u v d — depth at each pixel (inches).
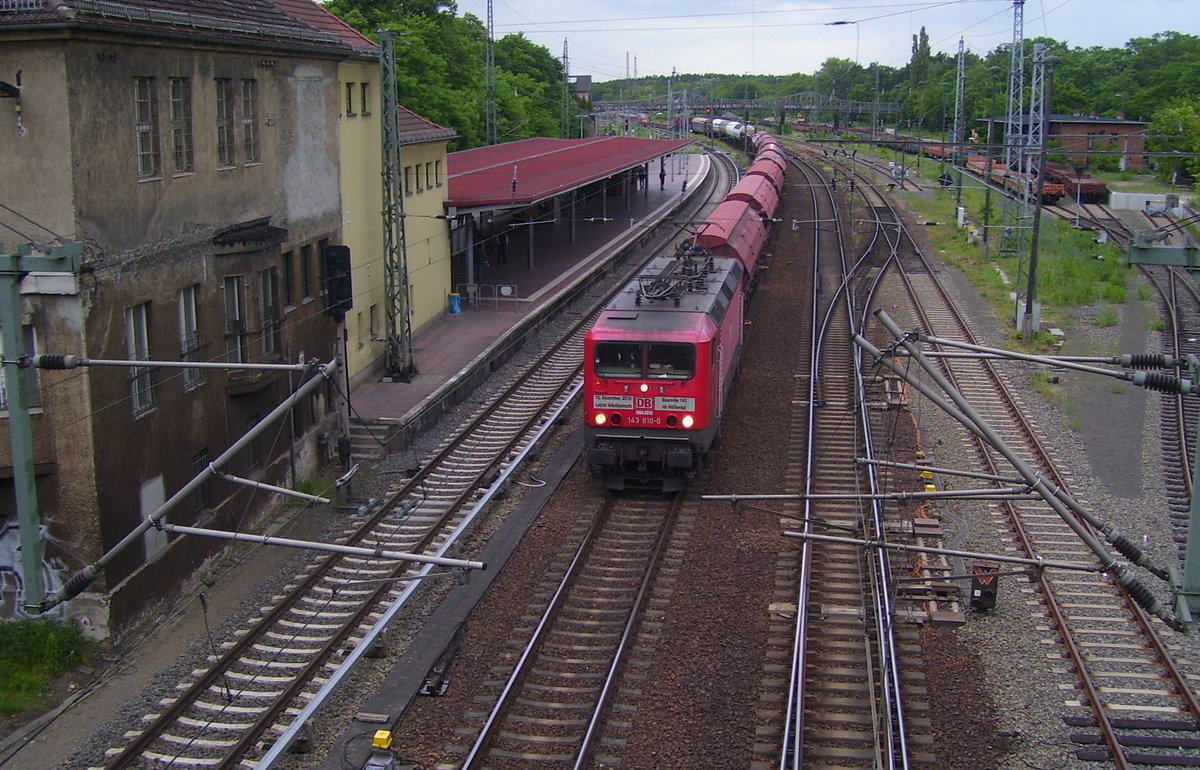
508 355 1233.4
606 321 772.0
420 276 1264.8
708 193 2876.5
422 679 514.9
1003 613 588.7
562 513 738.2
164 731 489.7
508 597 606.2
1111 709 494.3
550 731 472.1
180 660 563.8
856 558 656.4
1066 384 1078.4
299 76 852.6
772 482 791.7
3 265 381.1
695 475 793.6
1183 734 474.0
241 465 757.9
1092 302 1466.5
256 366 405.1
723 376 863.1
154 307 645.9
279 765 452.8
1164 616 378.3
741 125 4207.7
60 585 591.8
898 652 540.7
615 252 1863.9
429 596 609.9
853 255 1807.3
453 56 2608.3
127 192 615.2
